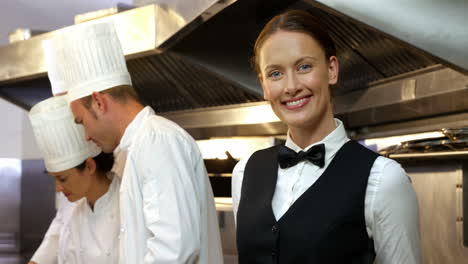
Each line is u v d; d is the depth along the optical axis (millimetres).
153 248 1487
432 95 2580
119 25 3387
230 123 3914
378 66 2883
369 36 2607
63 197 2400
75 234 2088
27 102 4824
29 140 6137
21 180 6125
